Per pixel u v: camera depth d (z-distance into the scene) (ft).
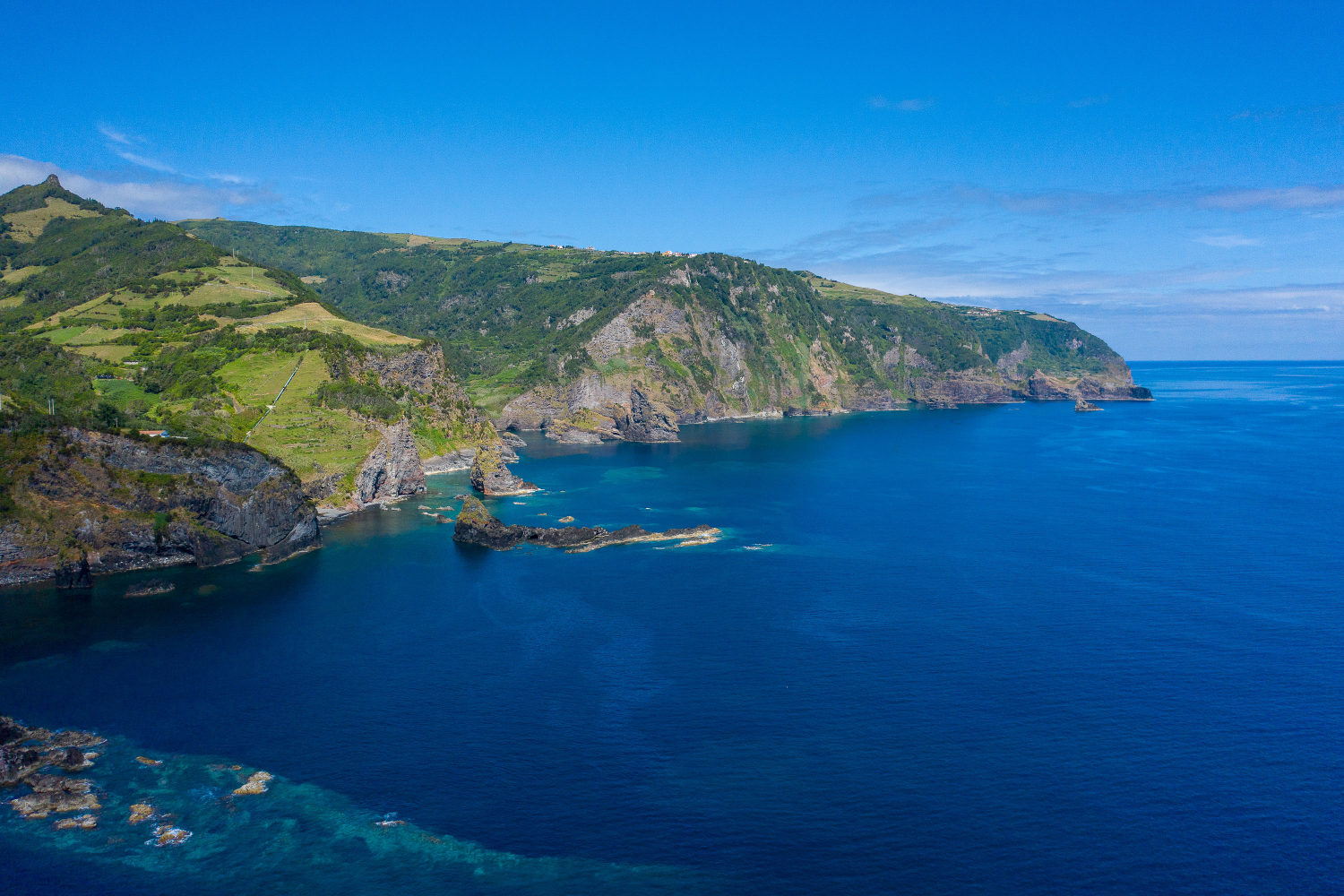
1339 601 381.81
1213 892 195.83
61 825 214.07
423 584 408.87
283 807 223.10
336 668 306.55
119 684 292.20
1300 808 224.94
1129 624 353.72
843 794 230.07
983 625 352.90
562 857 205.98
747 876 199.82
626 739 257.34
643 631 345.92
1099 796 230.07
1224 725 267.18
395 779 236.43
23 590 389.80
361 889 194.49
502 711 274.98
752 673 304.30
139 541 423.23
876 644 330.95
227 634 338.95
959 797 229.25
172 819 217.56
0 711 271.69
